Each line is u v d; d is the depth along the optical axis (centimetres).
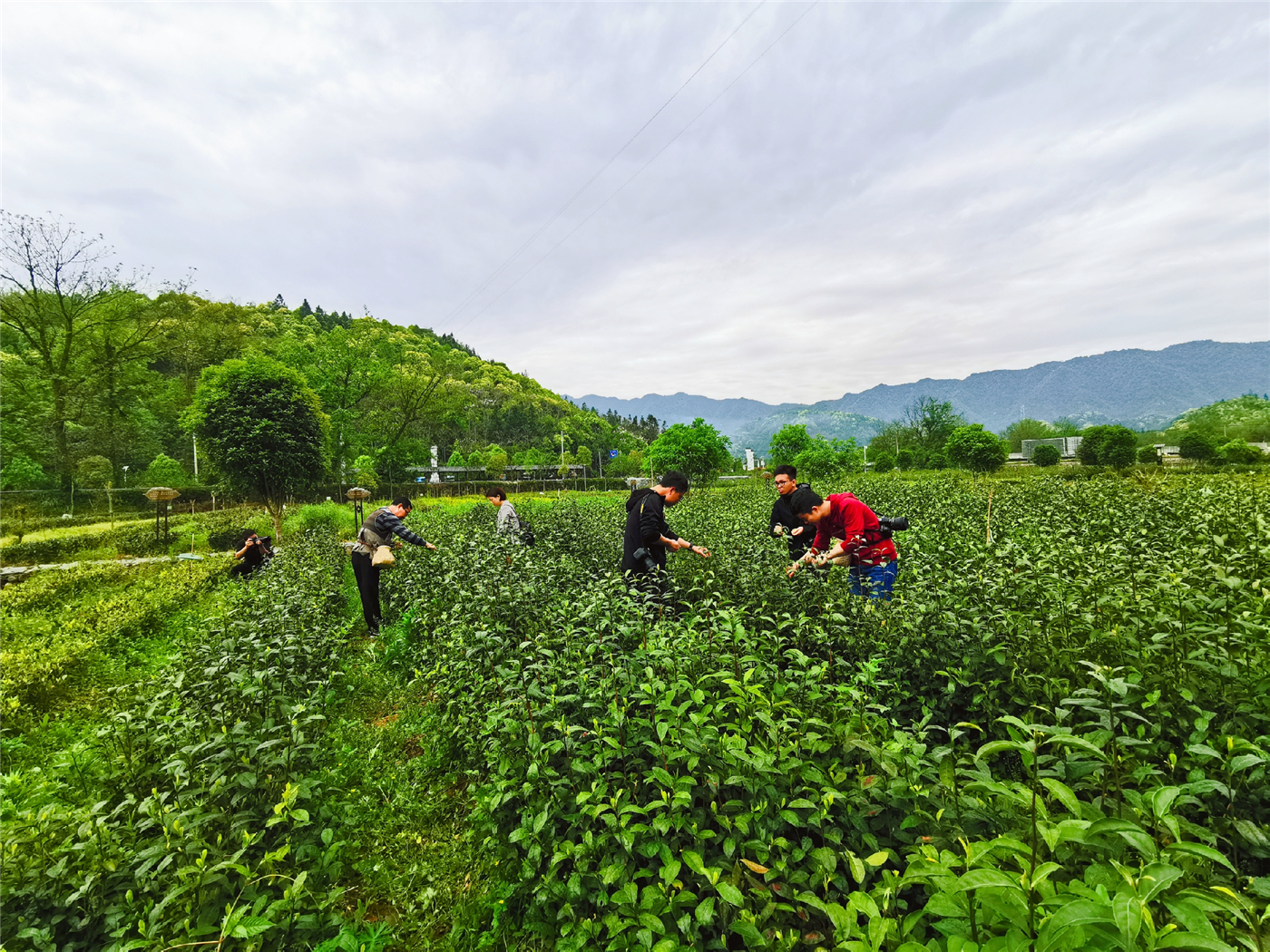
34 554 1906
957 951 154
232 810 296
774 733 238
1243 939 136
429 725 470
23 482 3412
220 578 1195
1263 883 146
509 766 298
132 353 3903
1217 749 243
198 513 3206
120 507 3612
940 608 366
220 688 406
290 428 1684
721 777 250
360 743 461
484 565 632
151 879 239
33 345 3459
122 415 4053
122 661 683
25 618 888
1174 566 411
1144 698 262
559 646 421
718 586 533
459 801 385
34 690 562
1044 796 229
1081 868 183
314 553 1026
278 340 5684
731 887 195
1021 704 311
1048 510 835
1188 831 166
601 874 229
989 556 494
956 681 322
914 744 221
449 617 525
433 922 284
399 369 6569
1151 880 132
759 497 1689
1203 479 1469
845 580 477
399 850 338
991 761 311
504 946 265
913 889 220
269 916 227
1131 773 206
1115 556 439
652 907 221
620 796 271
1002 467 3569
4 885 223
